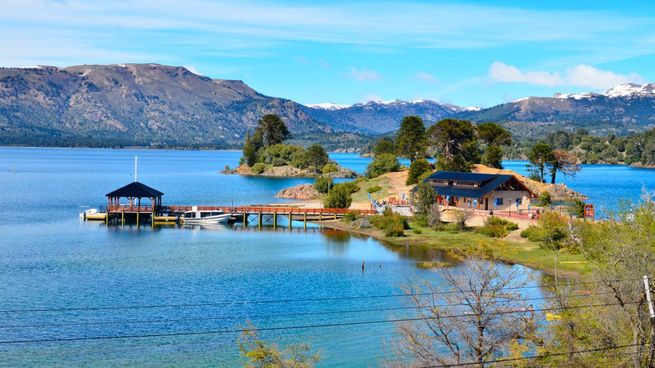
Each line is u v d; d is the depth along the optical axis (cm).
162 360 5538
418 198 13188
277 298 7469
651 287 4284
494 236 10944
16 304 7181
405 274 8662
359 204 16400
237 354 5675
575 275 7912
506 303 4719
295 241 11694
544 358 4294
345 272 8844
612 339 4272
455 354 4362
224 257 10044
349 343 5925
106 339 6047
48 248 10850
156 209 14475
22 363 5453
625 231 5719
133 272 8862
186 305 7181
